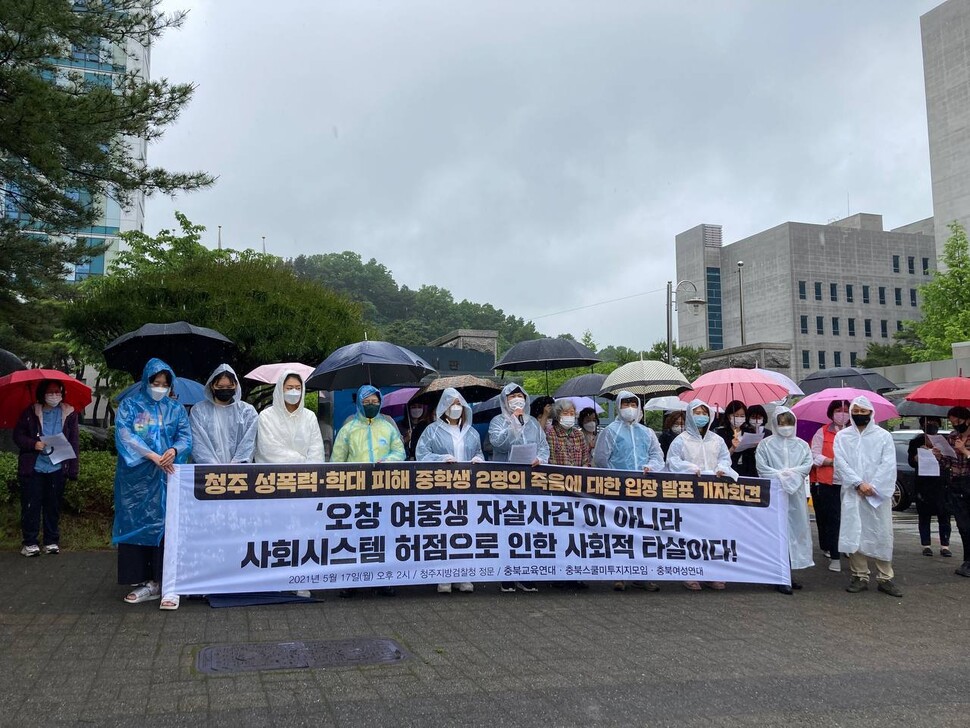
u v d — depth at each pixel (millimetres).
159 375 6500
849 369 11273
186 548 6395
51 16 9828
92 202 12773
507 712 4273
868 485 7793
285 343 12641
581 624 6234
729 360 33625
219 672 4773
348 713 4188
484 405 9656
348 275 103562
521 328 82312
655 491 7750
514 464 7320
